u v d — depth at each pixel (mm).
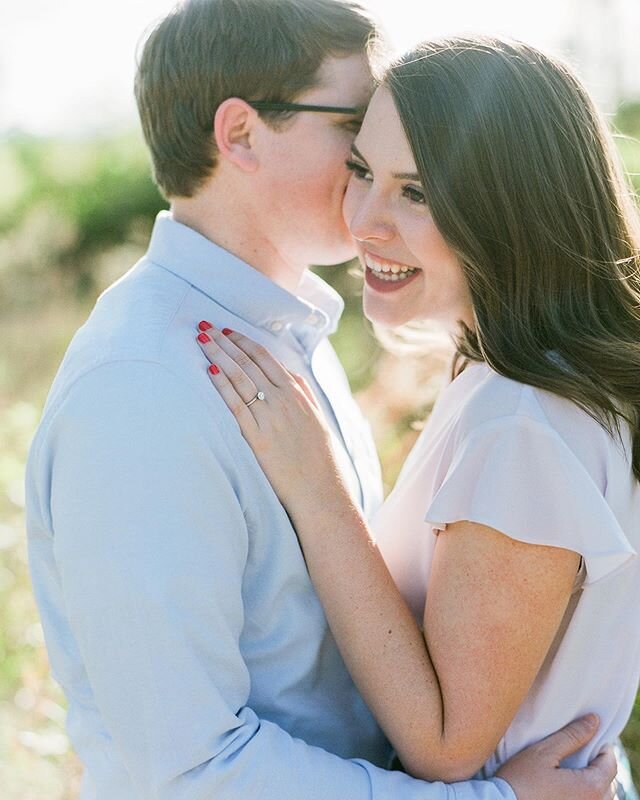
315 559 1716
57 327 8188
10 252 9945
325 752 1668
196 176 1906
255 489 1680
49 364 7301
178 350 1668
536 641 1659
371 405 4465
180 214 1970
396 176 1742
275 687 1750
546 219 1707
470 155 1673
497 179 1682
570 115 1741
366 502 2107
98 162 12336
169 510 1561
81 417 1597
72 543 1588
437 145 1675
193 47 1853
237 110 1846
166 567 1543
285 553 1713
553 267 1725
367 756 1892
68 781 3033
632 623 1816
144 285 1800
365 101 1895
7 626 3721
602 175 1787
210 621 1582
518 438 1637
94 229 11062
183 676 1546
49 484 1676
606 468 1687
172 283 1814
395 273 1868
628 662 1849
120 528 1553
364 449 2182
